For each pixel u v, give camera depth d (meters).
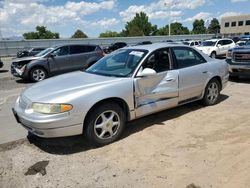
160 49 5.20
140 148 4.27
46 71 11.96
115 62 5.24
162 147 4.26
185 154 3.98
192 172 3.50
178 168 3.61
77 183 3.41
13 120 6.11
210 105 6.29
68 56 12.27
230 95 7.38
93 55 12.86
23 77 11.81
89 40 44.31
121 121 4.56
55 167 3.82
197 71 5.70
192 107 6.22
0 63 17.61
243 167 3.54
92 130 4.25
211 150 4.05
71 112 3.99
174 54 5.41
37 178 3.57
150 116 5.70
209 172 3.47
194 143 4.33
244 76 9.04
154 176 3.46
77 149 4.34
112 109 4.41
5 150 4.45
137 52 5.12
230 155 3.87
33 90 4.57
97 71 5.24
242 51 8.84
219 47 20.45
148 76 4.80
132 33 76.19
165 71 5.14
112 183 3.38
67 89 4.24
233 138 4.44
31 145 4.59
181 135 4.68
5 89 10.30
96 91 4.21
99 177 3.52
